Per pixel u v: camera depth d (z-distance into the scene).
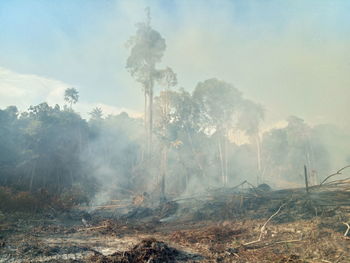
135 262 7.00
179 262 7.28
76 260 7.03
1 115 36.78
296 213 11.13
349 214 9.94
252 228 10.79
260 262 7.30
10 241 8.85
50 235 10.41
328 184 12.72
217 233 10.23
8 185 24.38
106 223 13.14
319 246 8.03
